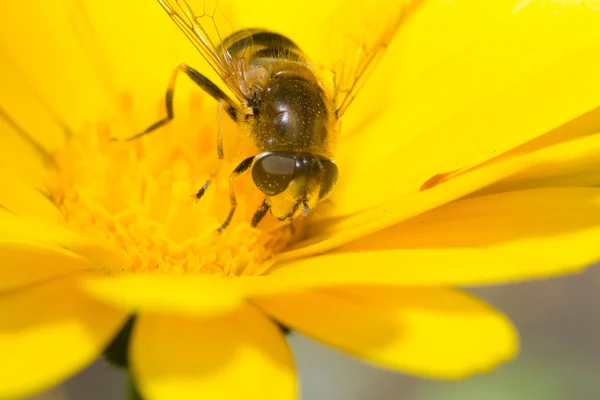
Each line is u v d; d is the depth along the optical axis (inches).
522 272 3.4
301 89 3.9
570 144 3.7
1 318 3.5
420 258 3.5
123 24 4.3
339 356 6.1
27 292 3.5
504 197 3.8
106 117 4.2
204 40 4.2
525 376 5.8
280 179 3.9
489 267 3.4
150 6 4.3
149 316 3.5
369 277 3.4
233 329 3.5
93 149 4.1
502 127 3.8
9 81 4.2
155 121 4.2
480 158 3.8
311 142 3.9
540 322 6.5
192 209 3.9
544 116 3.8
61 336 3.5
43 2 4.2
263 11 4.4
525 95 3.9
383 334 3.5
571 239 3.6
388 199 4.0
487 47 4.0
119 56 4.3
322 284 3.5
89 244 3.6
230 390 3.4
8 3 4.2
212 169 4.1
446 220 3.7
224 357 3.5
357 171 4.1
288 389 3.4
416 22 4.2
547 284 6.5
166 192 4.0
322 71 4.2
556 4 4.0
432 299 3.6
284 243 3.9
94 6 4.3
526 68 3.9
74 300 3.5
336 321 3.5
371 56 4.2
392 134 4.1
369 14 4.3
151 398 3.4
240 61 4.1
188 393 3.4
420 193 3.7
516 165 3.6
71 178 4.0
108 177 4.0
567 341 6.4
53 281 3.6
